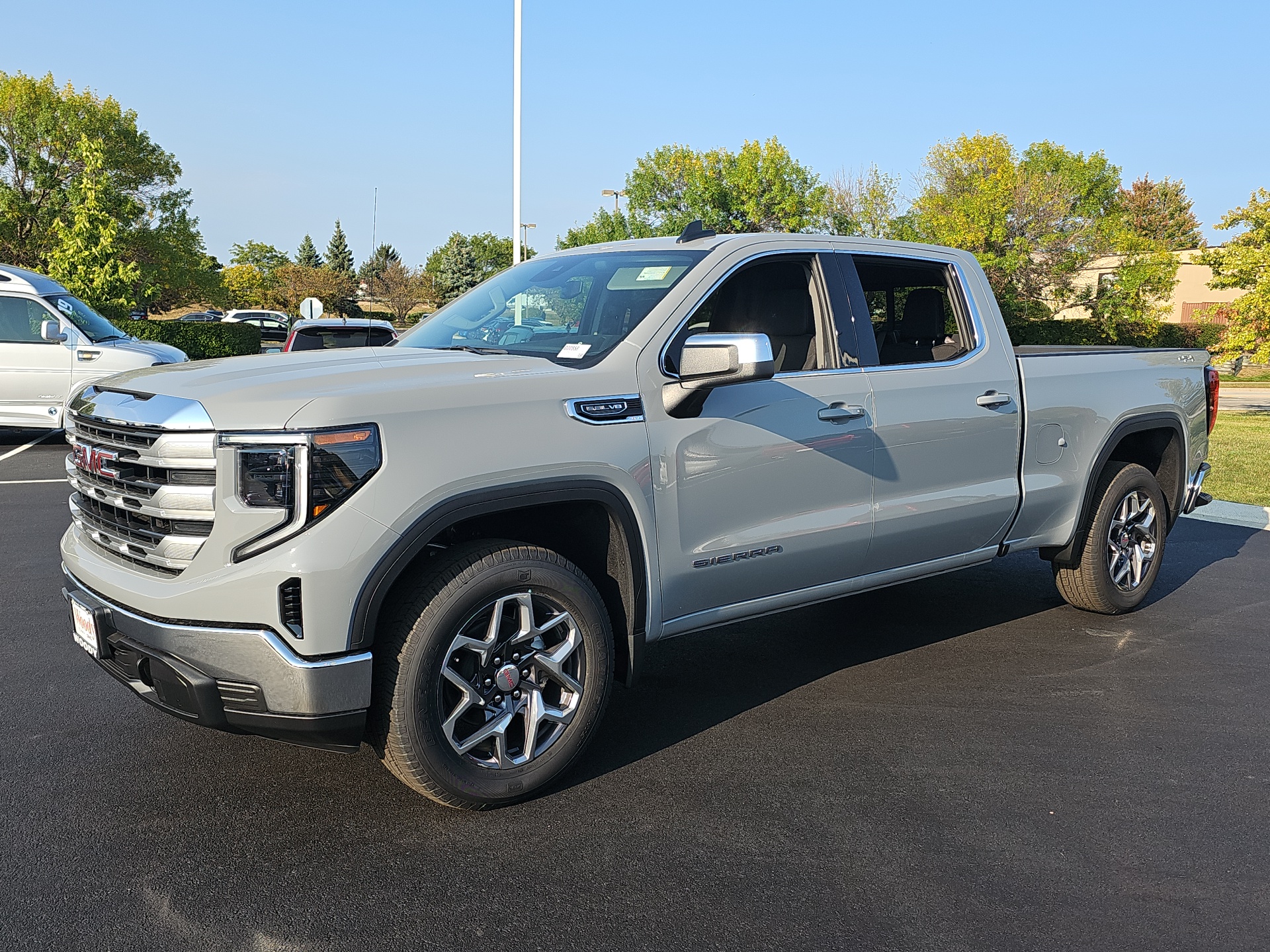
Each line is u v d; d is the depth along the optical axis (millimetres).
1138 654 5113
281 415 2918
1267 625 5660
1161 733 4117
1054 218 28031
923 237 29469
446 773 3211
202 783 3555
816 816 3367
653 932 2695
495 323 4199
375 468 2979
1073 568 5613
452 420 3137
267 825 3254
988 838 3234
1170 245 41469
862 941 2666
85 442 3377
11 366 13078
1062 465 5195
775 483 3975
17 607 5633
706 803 3451
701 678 4723
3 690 4406
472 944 2633
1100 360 5434
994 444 4812
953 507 4641
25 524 7902
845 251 4426
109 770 3650
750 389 3898
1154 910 2832
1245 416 18531
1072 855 3133
